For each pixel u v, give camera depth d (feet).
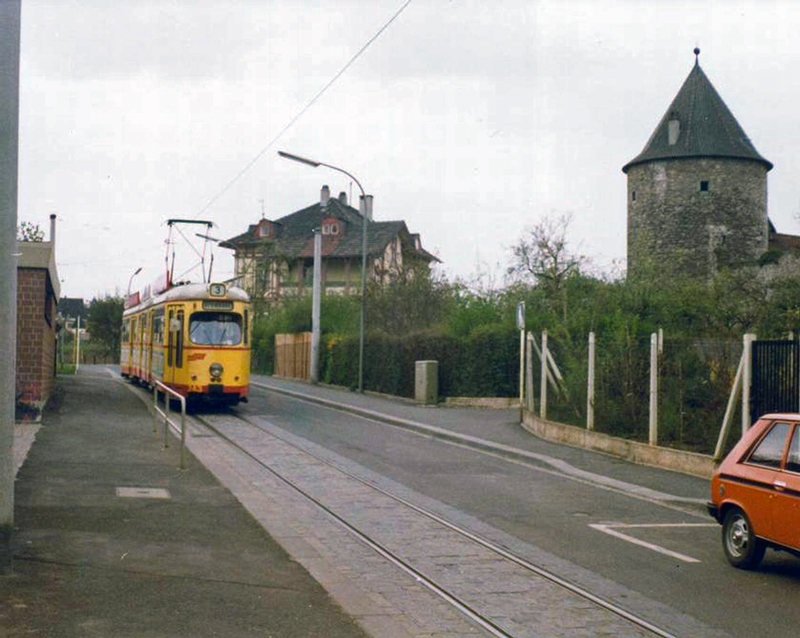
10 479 27.40
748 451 33.40
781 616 26.55
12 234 27.22
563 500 47.01
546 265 132.87
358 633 23.77
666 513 44.01
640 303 100.48
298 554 32.73
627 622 25.71
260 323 211.20
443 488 50.03
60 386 114.01
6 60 27.30
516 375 104.53
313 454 62.28
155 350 104.27
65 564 29.14
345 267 270.46
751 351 51.80
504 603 27.50
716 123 197.57
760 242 196.85
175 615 24.27
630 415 66.03
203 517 38.29
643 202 201.16
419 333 116.57
